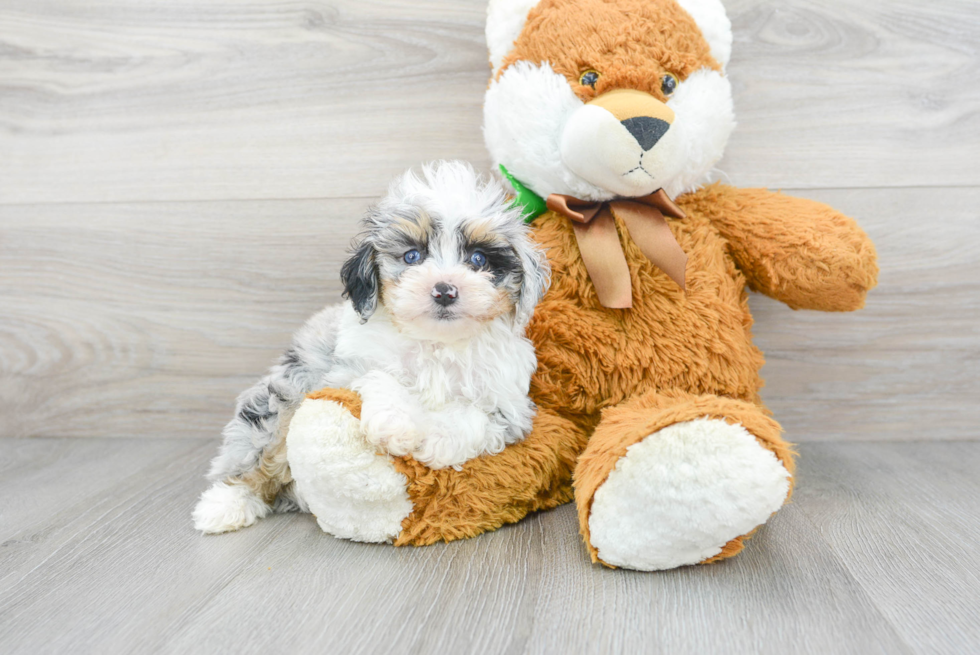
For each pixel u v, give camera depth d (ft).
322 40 6.73
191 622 3.66
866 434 6.86
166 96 6.89
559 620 3.59
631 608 3.70
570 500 5.26
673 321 5.11
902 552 4.37
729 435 3.76
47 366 7.32
